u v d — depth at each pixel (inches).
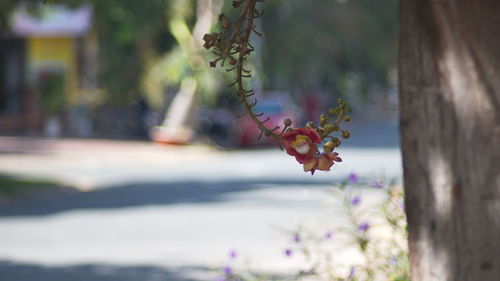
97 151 1609.3
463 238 223.0
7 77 2110.0
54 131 1979.6
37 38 2101.4
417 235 228.8
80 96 2038.6
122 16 1609.3
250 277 427.8
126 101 1984.5
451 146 223.3
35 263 597.0
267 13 2391.7
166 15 1674.5
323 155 139.6
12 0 1059.9
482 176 221.5
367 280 370.3
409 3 226.8
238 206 888.3
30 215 847.7
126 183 1151.6
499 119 220.5
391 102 4185.5
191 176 1247.5
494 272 221.8
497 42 220.7
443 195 224.2
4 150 1582.2
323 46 2659.9
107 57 1945.1
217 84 1739.7
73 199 986.7
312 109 2581.2
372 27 2957.7
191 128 1745.8
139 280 534.6
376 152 1641.2
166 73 1744.6
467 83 222.1
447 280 225.1
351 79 3235.7
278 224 751.7
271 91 2506.2
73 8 1174.3
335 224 593.3
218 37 152.8
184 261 597.9
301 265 536.1
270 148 1860.2
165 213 847.1
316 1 2691.9
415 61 226.4
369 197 605.3
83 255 628.1
